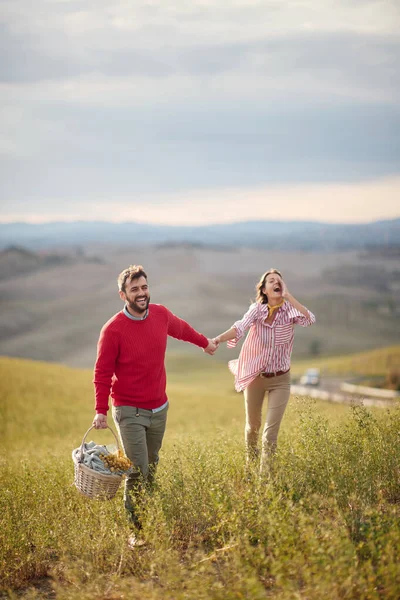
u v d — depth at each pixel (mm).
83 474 6805
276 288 7875
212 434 12305
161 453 9328
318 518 5547
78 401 42531
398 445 7430
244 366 8148
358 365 100312
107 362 7066
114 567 5953
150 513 6176
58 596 5082
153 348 7113
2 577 6180
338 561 4461
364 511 5562
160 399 7266
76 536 6418
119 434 7227
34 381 47906
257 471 7043
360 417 8281
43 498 8148
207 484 6762
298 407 8016
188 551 5844
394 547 4840
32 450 20234
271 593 4867
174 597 4715
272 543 5203
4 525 6930
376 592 4371
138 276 6965
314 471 6629
